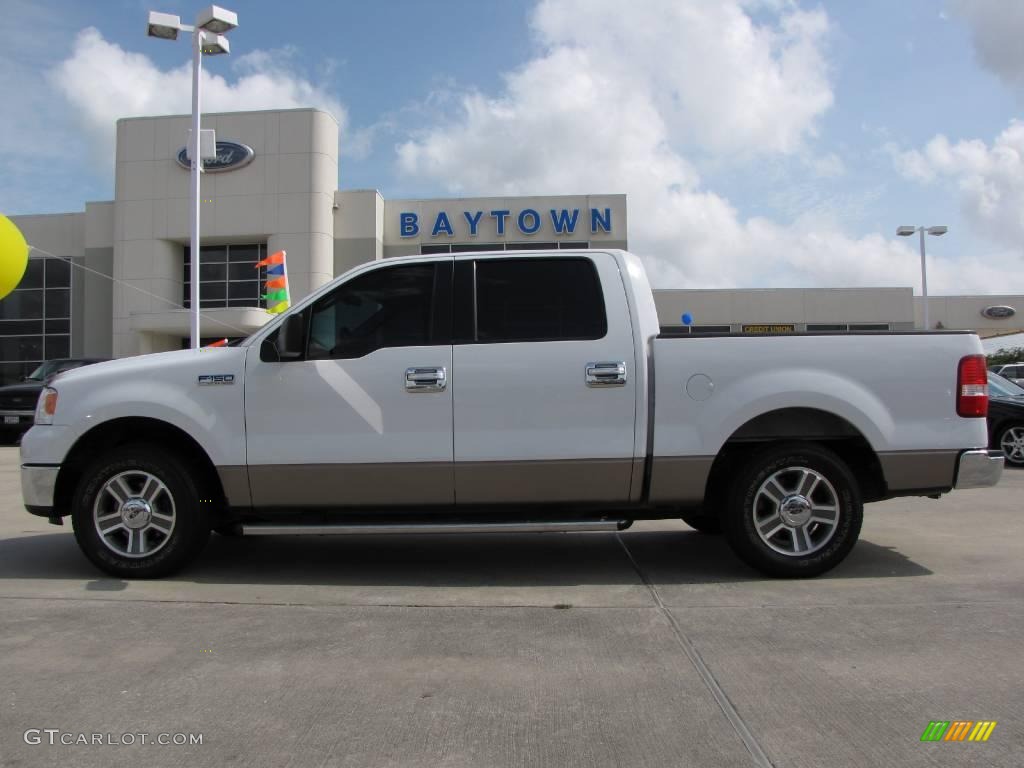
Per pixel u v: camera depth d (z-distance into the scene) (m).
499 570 5.45
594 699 3.28
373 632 4.12
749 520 5.00
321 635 4.07
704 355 4.90
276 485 4.94
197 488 5.05
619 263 5.07
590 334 4.95
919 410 4.92
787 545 5.09
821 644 3.88
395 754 2.82
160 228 28.30
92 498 5.05
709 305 33.12
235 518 5.18
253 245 28.97
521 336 4.95
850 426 4.99
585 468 4.87
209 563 5.63
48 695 3.31
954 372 4.93
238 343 5.23
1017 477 10.27
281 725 3.04
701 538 6.56
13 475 11.02
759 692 3.33
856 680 3.44
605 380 4.85
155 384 5.02
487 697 3.30
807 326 33.25
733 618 4.30
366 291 5.08
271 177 28.00
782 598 4.67
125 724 3.05
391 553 5.98
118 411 4.98
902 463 4.90
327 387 4.91
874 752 2.81
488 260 5.09
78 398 5.07
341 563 5.66
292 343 4.92
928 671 3.53
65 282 31.03
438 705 3.22
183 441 5.29
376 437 4.88
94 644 3.92
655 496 4.92
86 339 30.08
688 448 4.87
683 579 5.16
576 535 6.69
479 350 4.91
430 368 4.88
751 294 33.16
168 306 28.47
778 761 2.76
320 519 5.19
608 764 2.75
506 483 4.89
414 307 5.04
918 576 5.15
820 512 5.01
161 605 4.57
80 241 31.03
